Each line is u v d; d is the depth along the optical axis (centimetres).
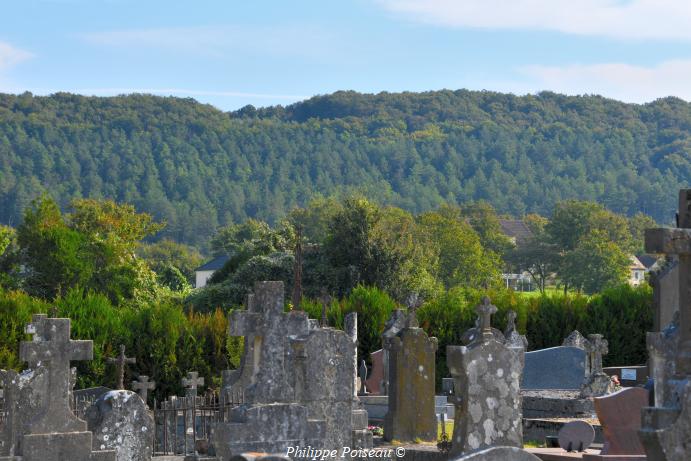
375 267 7194
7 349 3712
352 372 1966
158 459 2214
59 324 1894
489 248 18200
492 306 1734
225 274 8006
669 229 1289
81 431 1889
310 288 6931
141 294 6681
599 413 2048
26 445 1819
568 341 3928
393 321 3378
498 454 1524
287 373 1819
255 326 1803
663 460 1243
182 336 3956
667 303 3481
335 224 7294
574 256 15025
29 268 6519
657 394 1509
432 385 2700
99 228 9081
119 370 2430
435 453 2322
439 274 13050
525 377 3512
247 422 1738
